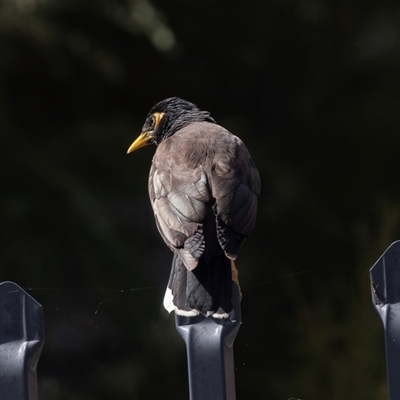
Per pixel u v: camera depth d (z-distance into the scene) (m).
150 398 11.85
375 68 14.42
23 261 12.09
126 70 13.83
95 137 12.97
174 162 6.48
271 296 11.88
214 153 6.52
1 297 5.27
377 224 13.02
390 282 5.13
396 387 5.04
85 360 12.36
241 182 6.32
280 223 13.49
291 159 14.23
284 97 14.70
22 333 5.25
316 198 13.83
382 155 14.11
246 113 14.72
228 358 5.19
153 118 8.41
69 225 12.24
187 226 5.91
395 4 14.31
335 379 9.36
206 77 14.32
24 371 5.18
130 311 12.26
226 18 13.83
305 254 13.38
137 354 12.13
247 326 11.59
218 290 5.45
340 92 14.48
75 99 13.78
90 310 12.32
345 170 14.15
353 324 9.50
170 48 12.21
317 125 14.38
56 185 12.33
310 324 10.07
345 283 10.59
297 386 9.55
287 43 14.30
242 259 13.41
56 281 12.26
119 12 12.29
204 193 6.11
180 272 5.67
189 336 5.19
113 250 12.26
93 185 12.83
